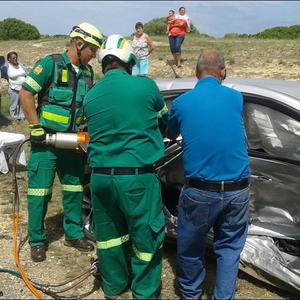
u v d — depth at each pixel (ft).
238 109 11.32
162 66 54.85
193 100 11.27
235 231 11.49
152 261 11.90
